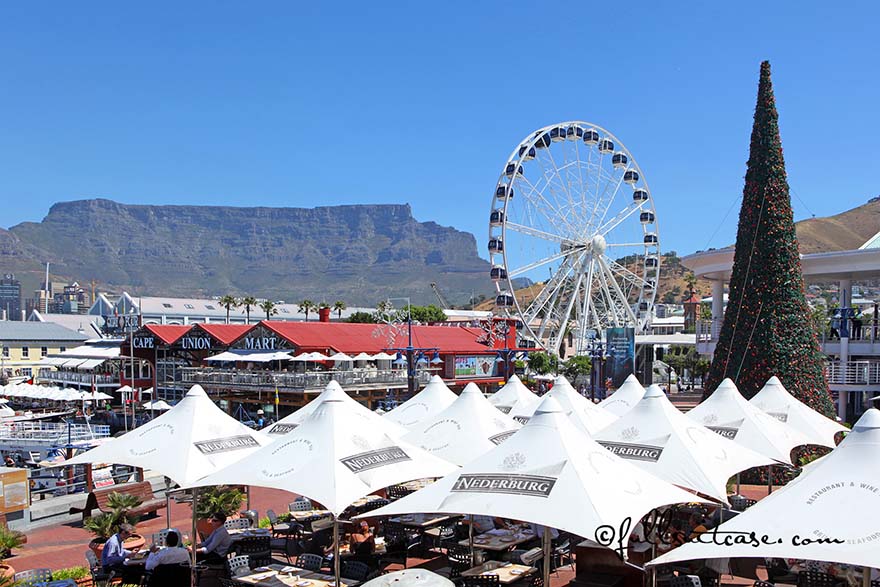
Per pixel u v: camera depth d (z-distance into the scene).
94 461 15.59
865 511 9.22
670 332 128.62
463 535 17.28
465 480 12.12
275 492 27.34
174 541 13.85
